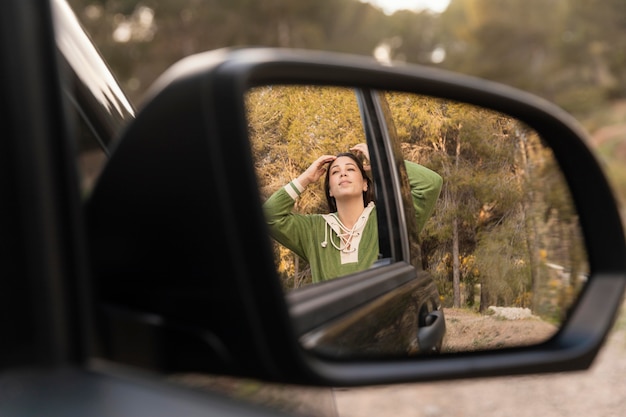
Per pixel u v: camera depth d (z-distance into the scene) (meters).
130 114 1.60
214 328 1.03
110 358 0.99
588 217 1.57
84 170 1.14
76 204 0.90
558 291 1.58
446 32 78.38
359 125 1.80
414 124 1.78
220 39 43.56
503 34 62.75
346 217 1.76
